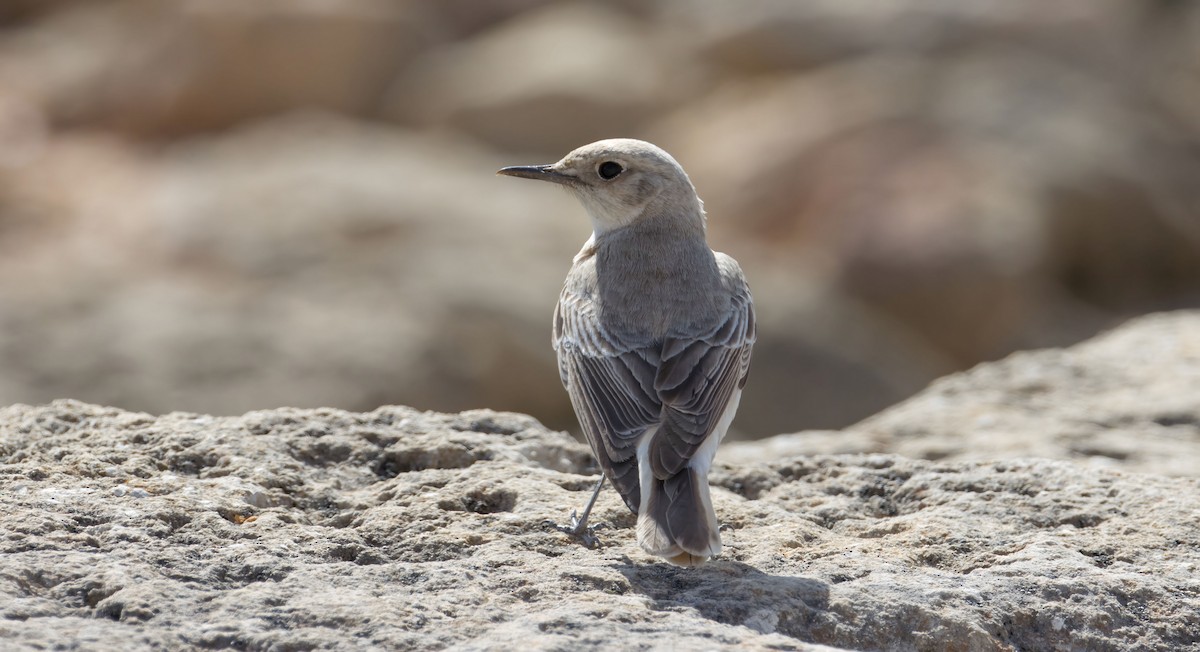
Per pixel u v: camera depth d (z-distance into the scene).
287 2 31.39
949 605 5.92
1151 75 36.03
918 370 22.33
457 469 7.59
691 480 5.92
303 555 6.14
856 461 8.07
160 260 21.58
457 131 29.98
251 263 20.78
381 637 5.24
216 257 21.17
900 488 7.74
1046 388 11.09
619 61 31.75
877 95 30.36
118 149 29.41
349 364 18.12
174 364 17.89
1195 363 11.43
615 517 6.91
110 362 17.77
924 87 30.95
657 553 5.56
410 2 34.72
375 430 7.89
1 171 26.81
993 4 34.41
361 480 7.46
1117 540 6.86
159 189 25.16
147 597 5.42
